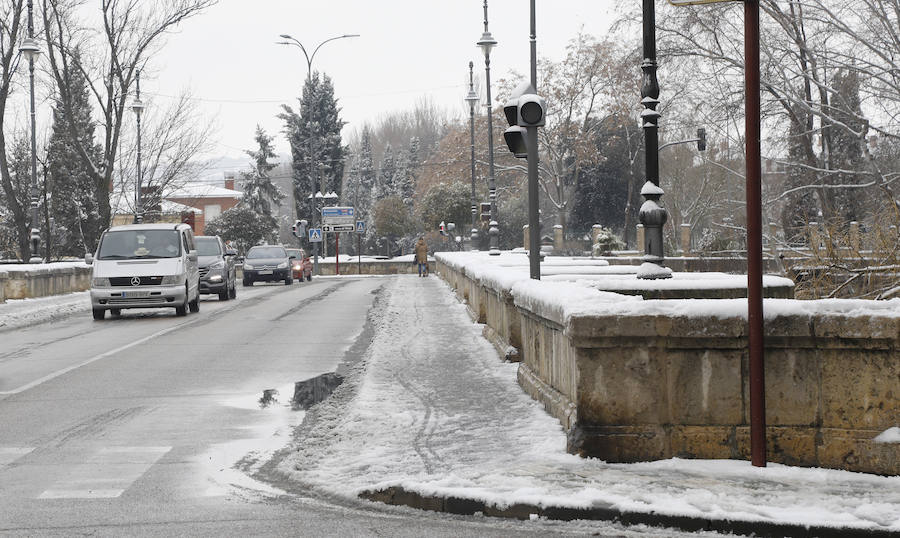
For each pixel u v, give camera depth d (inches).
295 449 326.3
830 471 273.6
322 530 231.8
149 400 441.4
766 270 1002.1
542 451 300.5
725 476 266.2
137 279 940.6
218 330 794.8
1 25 1589.6
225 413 406.0
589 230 3339.1
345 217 2586.1
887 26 864.3
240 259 3233.3
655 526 229.1
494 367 506.6
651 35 428.8
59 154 2388.0
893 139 943.0
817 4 909.8
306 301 1176.8
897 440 273.3
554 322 352.5
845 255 733.3
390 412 382.3
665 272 443.5
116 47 1669.5
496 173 3216.0
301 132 3700.8
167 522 239.9
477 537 224.8
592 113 2942.9
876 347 275.7
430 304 1006.4
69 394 460.8
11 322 922.1
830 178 1067.9
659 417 289.7
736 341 286.5
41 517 245.4
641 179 3299.7
